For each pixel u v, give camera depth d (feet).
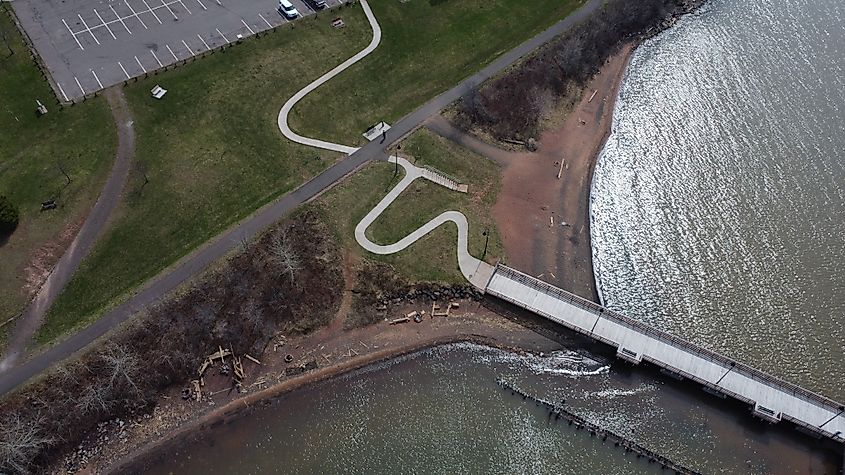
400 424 212.43
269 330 231.30
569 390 220.23
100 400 208.44
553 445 207.62
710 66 327.67
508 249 254.47
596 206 271.90
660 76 324.60
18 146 273.95
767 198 269.44
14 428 197.77
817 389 217.77
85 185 261.03
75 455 204.74
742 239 257.55
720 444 207.92
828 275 244.63
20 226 248.32
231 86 299.58
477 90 304.09
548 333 233.55
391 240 252.83
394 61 315.58
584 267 252.62
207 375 221.87
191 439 208.85
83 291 232.94
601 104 312.09
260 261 242.58
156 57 309.63
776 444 208.23
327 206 260.21
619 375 223.92
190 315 229.25
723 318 236.63
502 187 274.36
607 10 339.98
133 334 222.89
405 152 280.92
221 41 318.45
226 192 262.67
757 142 289.94
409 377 223.51
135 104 290.35
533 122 299.17
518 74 312.09
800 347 227.81
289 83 302.86
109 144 275.18
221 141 279.28
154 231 249.75
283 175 269.44
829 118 297.53
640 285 247.29
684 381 220.64
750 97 310.04
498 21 338.75
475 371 224.94
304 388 220.23
